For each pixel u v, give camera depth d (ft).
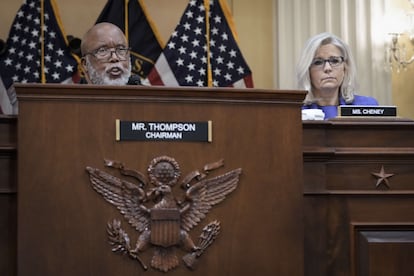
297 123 7.97
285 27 21.72
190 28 20.63
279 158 7.91
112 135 7.61
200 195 7.68
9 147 7.79
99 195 7.55
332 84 13.99
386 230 8.59
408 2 21.61
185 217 7.63
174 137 7.68
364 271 8.52
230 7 22.31
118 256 7.53
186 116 7.73
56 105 7.58
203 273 7.66
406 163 8.70
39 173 7.52
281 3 21.77
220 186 7.74
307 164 8.49
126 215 7.54
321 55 14.06
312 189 8.46
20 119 7.54
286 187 7.90
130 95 7.65
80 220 7.52
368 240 8.52
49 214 7.50
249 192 7.82
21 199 7.49
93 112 7.61
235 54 20.59
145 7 20.84
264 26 22.30
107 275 7.52
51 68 19.94
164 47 20.62
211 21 20.75
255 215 7.81
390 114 9.02
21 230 7.48
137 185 7.59
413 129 8.76
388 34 20.94
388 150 8.66
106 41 12.65
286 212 7.88
